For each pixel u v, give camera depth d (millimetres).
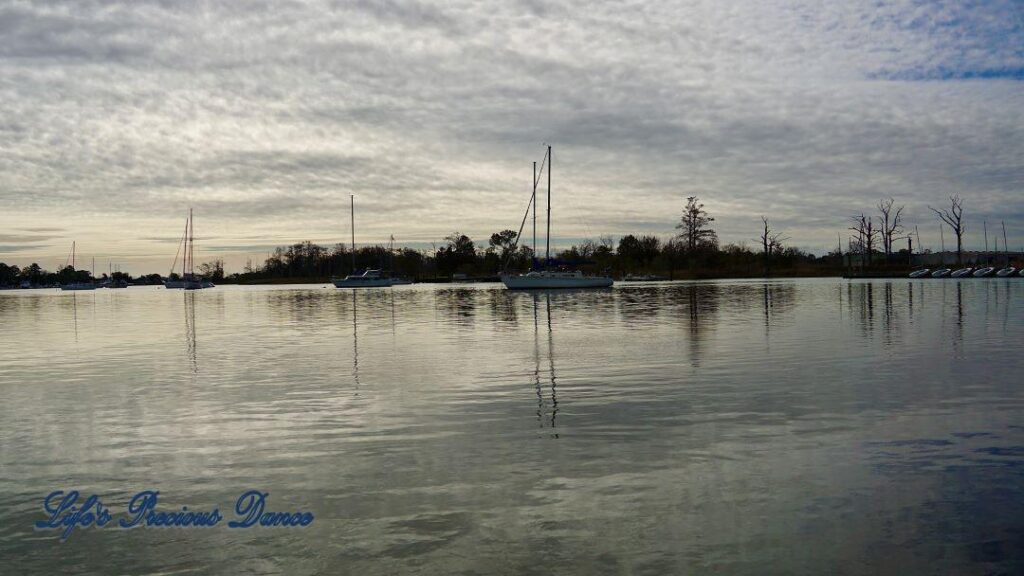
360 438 10664
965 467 8781
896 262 130250
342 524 7285
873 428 10797
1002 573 6035
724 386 14469
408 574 6176
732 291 67500
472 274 149500
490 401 13320
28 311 54156
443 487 8320
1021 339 22422
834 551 6473
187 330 31906
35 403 13844
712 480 8422
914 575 6031
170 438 10867
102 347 24547
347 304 56719
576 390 14305
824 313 35094
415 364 18531
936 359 18016
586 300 54406
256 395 14359
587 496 7938
